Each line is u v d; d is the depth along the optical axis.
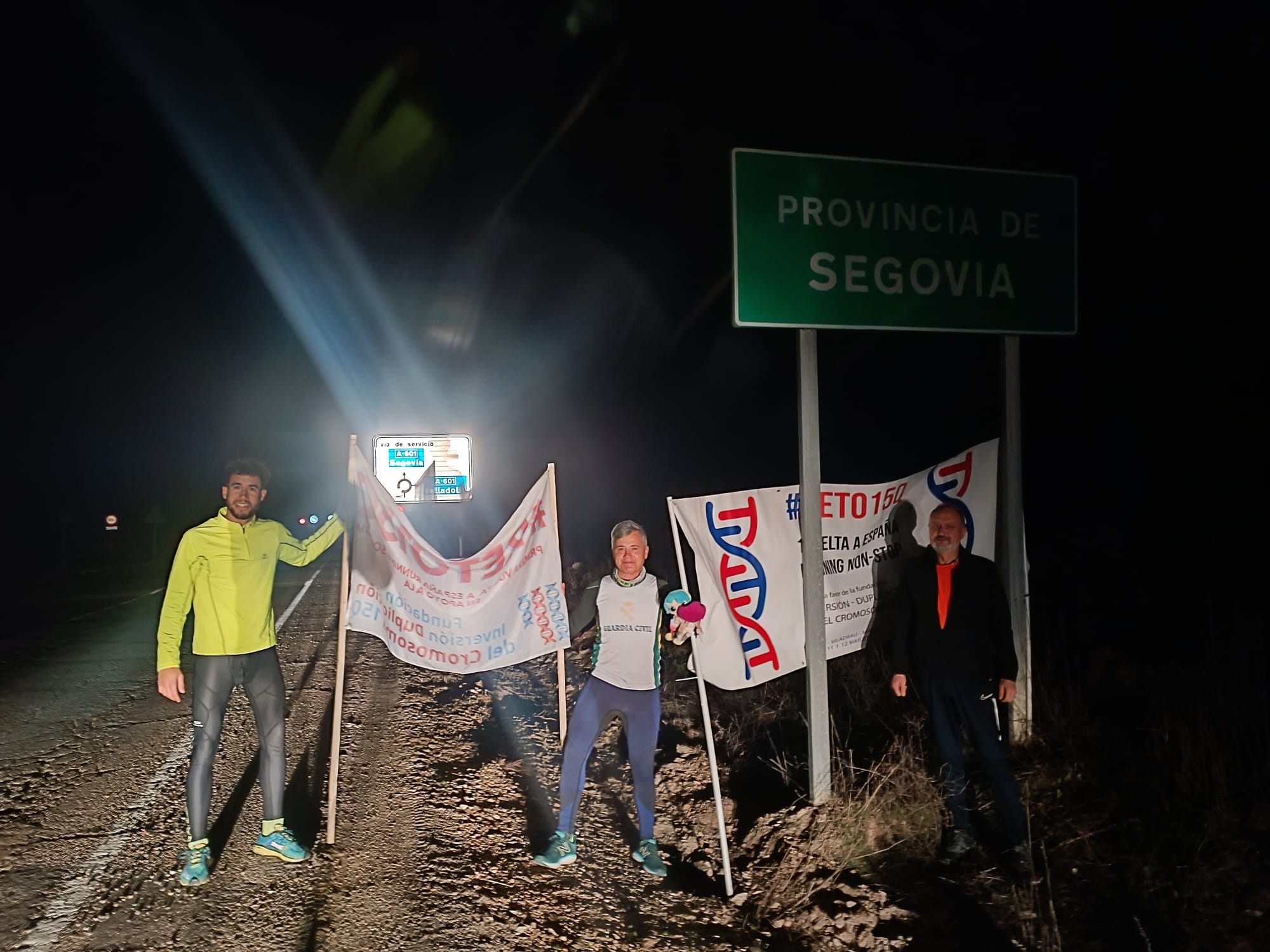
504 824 5.70
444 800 6.05
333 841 5.30
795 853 5.07
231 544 4.70
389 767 6.78
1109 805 5.32
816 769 5.50
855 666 7.77
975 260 6.06
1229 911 4.31
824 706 5.53
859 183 5.79
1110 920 4.46
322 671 10.55
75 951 4.16
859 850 5.04
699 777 6.46
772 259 5.61
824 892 4.75
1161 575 8.99
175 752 7.16
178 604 4.67
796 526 5.73
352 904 4.58
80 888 4.78
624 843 5.48
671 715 8.05
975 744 5.09
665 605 5.01
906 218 5.89
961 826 5.09
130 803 6.02
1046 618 8.30
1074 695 6.66
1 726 8.24
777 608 5.61
